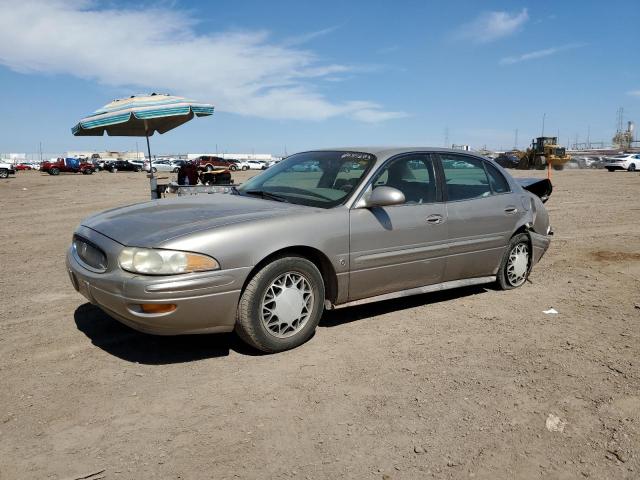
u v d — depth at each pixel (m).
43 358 3.87
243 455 2.71
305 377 3.58
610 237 9.37
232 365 3.76
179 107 8.52
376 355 3.96
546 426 3.02
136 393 3.34
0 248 8.58
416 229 4.66
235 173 54.16
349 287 4.32
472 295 5.57
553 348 4.14
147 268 3.47
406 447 2.80
